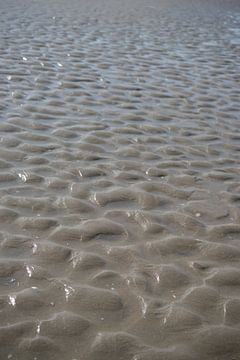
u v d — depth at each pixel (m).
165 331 3.04
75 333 2.97
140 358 2.83
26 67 8.91
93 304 3.21
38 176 4.83
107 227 4.06
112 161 5.36
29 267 3.50
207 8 20.06
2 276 3.39
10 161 5.11
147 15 16.94
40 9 16.30
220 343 2.99
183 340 2.99
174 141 6.13
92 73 8.98
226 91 8.62
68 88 7.93
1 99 7.05
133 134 6.21
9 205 4.25
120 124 6.53
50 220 4.09
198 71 9.88
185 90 8.45
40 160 5.20
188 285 3.46
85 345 2.89
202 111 7.43
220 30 15.20
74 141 5.80
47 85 7.98
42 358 2.79
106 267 3.58
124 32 13.37
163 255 3.78
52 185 4.68
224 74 9.83
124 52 10.95
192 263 3.71
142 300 3.27
